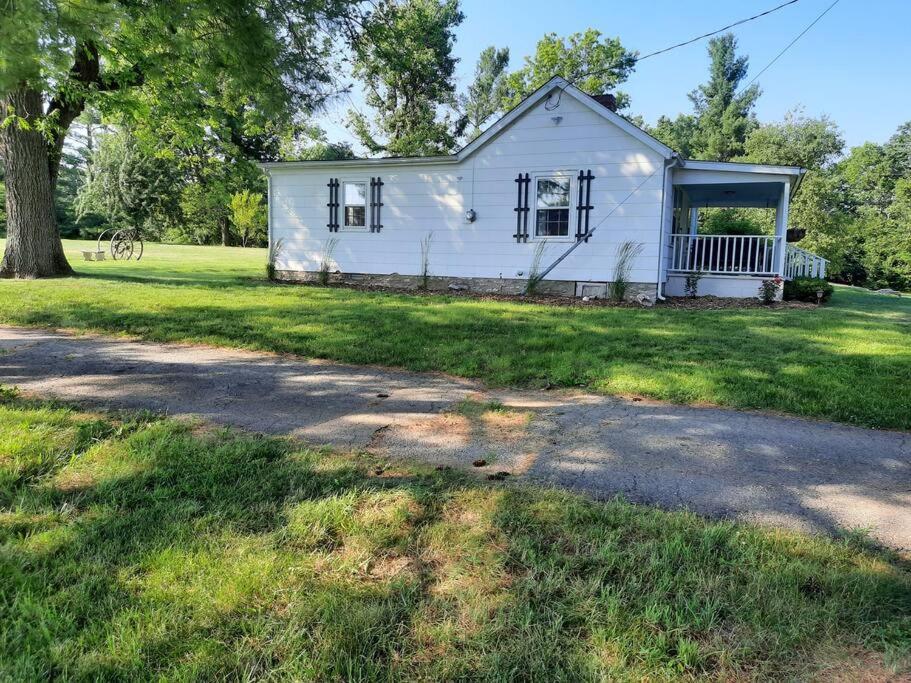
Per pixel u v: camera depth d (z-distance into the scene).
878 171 42.09
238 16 5.48
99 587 2.00
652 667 1.69
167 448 3.33
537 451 3.55
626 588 2.07
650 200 12.09
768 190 14.62
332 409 4.37
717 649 1.77
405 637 1.81
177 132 12.76
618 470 3.26
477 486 2.94
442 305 10.20
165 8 5.10
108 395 4.54
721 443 3.73
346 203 14.67
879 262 34.16
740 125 51.09
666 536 2.45
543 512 2.66
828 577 2.17
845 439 3.84
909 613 1.98
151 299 9.70
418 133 34.75
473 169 13.40
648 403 4.65
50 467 3.04
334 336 7.00
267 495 2.78
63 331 7.21
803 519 2.71
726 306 11.62
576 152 12.51
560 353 6.18
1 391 4.36
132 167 39.16
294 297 10.81
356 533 2.44
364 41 8.39
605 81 33.03
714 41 55.38
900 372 5.47
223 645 1.74
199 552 2.23
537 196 12.98
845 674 1.69
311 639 1.78
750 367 5.65
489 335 7.17
